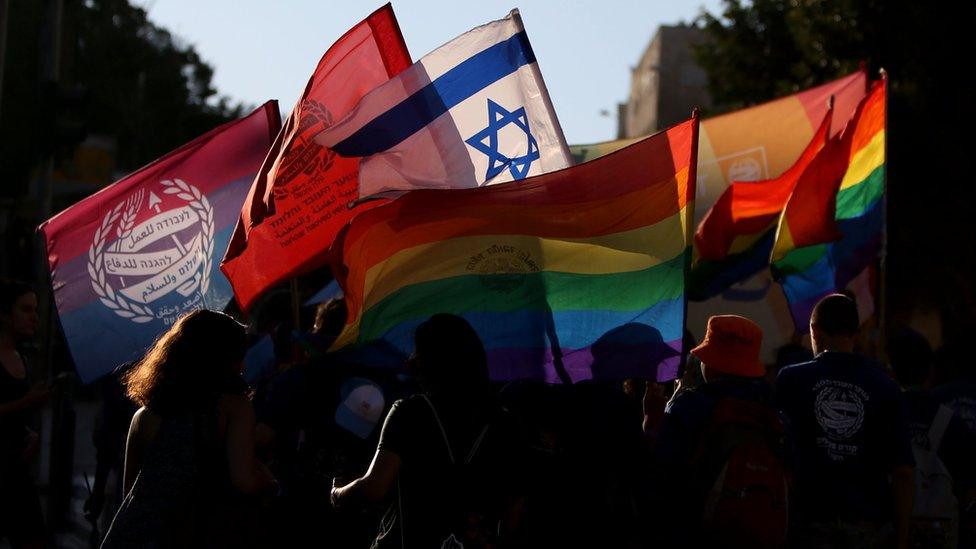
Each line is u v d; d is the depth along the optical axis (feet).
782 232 27.30
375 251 19.11
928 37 76.84
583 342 19.07
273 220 22.11
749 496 18.34
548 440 17.88
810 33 81.76
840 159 27.55
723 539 18.40
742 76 90.53
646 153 18.92
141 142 205.77
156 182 23.44
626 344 18.92
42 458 56.95
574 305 19.13
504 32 22.84
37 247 41.39
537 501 18.84
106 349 23.04
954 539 21.54
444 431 16.22
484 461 16.26
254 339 28.48
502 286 19.21
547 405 19.36
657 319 18.83
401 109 22.25
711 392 19.17
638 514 19.31
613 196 19.01
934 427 21.66
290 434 20.84
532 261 19.16
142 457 17.34
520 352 19.20
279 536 20.36
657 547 19.17
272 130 23.88
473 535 16.05
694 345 24.91
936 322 80.12
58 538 37.78
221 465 16.94
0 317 24.66
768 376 33.17
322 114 22.70
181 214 23.43
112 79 209.05
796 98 34.99
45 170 44.80
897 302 80.69
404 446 16.19
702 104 225.76
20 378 24.58
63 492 39.11
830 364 20.20
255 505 17.17
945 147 76.84
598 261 19.06
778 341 33.42
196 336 17.13
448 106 22.48
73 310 23.04
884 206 28.58
